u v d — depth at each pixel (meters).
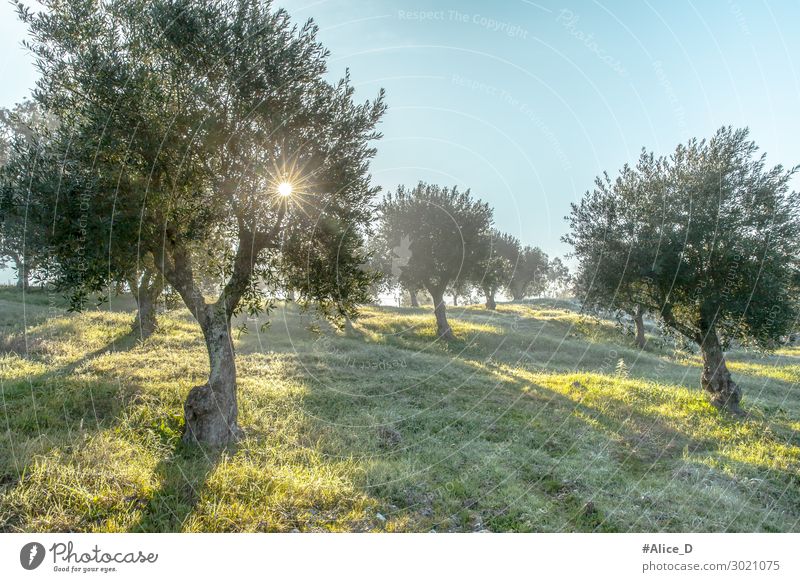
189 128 8.41
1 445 7.70
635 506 7.70
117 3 8.98
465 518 7.00
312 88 9.80
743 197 14.62
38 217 7.57
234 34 8.80
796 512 7.99
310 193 9.71
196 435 9.00
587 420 12.41
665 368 23.41
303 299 10.99
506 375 17.83
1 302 22.75
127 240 7.98
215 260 10.45
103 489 6.77
